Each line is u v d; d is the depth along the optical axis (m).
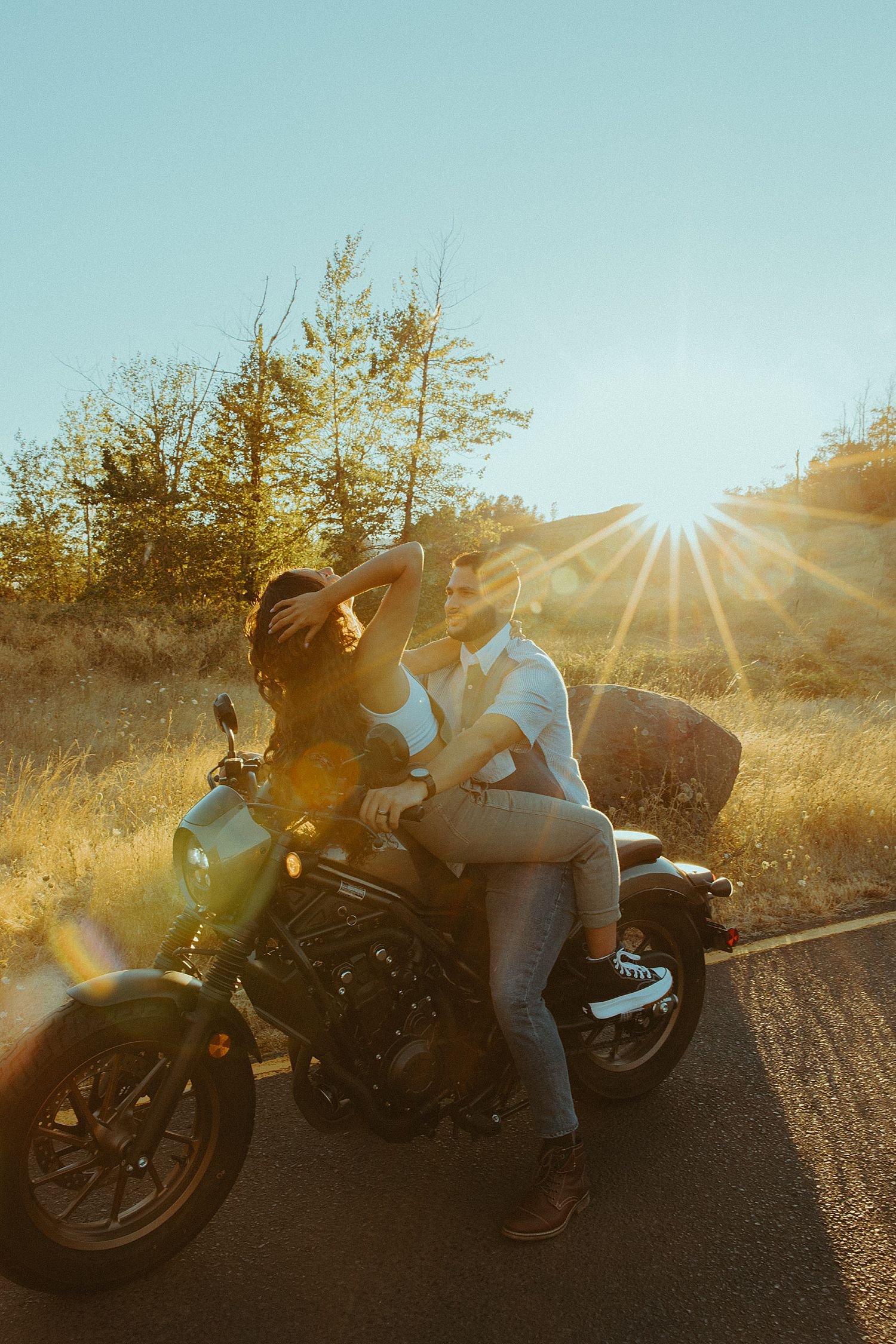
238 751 2.74
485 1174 3.02
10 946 4.46
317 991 2.51
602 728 6.66
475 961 2.82
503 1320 2.37
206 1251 2.62
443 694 3.11
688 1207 2.82
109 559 27.97
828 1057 3.76
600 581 67.38
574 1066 3.29
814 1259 2.60
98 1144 2.38
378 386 26.17
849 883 5.94
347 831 2.50
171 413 27.83
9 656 13.69
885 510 74.38
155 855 5.17
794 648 37.00
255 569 26.19
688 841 6.31
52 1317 2.37
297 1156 3.08
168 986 2.39
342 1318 2.37
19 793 6.52
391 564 2.33
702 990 3.58
